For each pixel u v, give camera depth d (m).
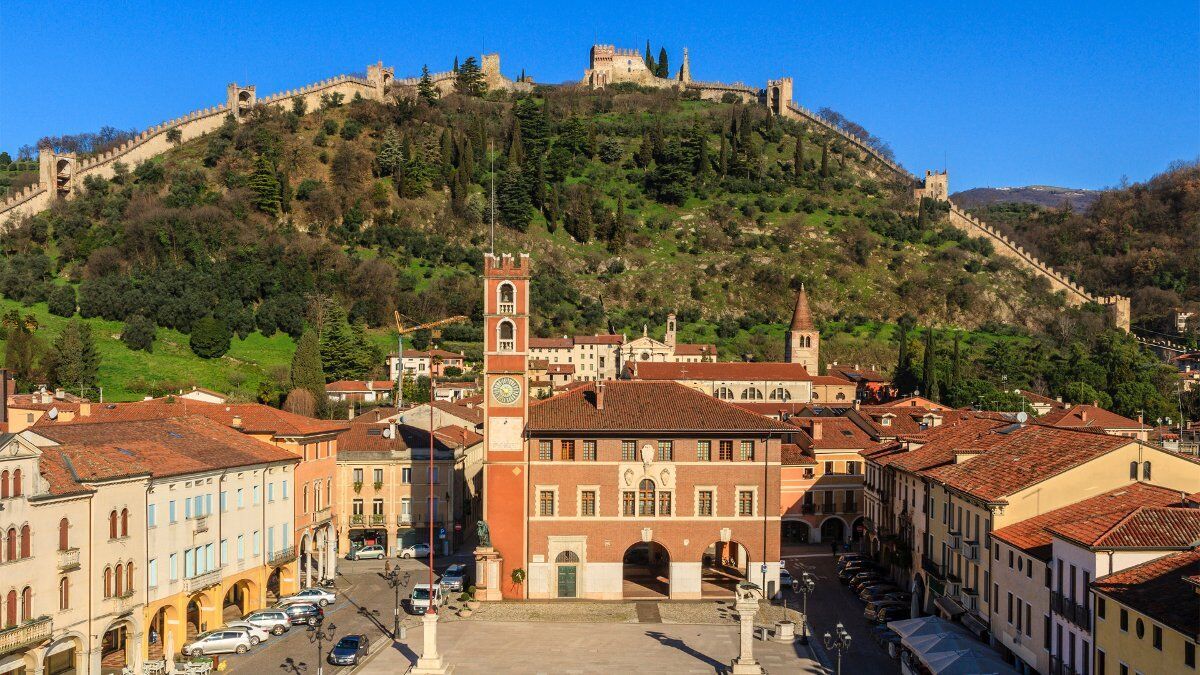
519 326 97.44
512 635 85.31
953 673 62.12
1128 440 72.75
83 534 68.50
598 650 80.81
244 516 89.62
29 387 178.88
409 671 73.56
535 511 97.62
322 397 189.25
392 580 86.06
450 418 139.75
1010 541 69.44
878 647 81.81
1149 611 51.22
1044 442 81.44
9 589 62.47
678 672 75.06
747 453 98.06
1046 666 64.88
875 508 112.25
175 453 82.56
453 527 122.25
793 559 116.69
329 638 80.88
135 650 73.75
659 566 111.56
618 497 97.50
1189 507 62.25
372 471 121.06
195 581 80.81
